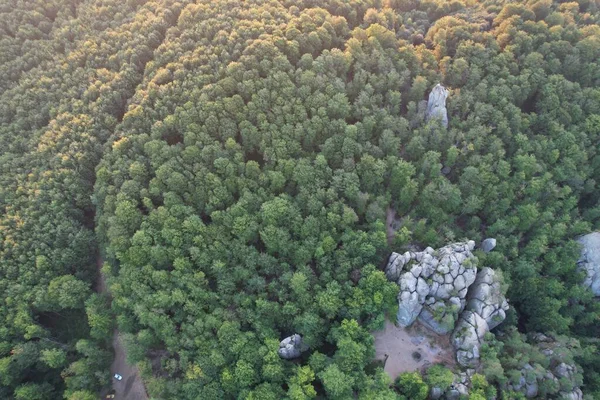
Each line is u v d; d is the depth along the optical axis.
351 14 132.62
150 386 89.69
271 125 107.25
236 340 90.00
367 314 96.12
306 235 100.62
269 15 124.31
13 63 129.38
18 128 120.94
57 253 103.69
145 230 99.44
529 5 131.75
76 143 112.75
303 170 104.12
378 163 106.62
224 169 103.94
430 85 120.75
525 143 113.06
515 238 107.38
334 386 84.31
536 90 121.06
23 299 98.88
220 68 112.25
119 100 118.69
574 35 125.12
